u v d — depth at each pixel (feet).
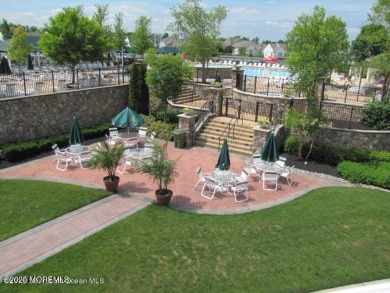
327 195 51.88
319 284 31.27
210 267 33.14
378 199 50.96
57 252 34.35
